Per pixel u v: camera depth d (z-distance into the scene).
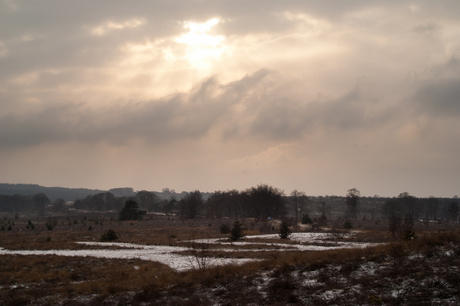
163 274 19.67
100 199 181.62
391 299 10.11
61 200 192.75
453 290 9.98
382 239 38.22
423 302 9.51
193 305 12.48
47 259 27.94
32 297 15.88
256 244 39.06
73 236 53.97
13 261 26.50
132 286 16.94
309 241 43.31
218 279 15.92
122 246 40.28
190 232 59.38
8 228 70.25
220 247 36.25
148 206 168.00
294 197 121.50
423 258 13.17
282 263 17.30
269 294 12.48
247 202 113.25
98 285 17.83
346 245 36.59
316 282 13.24
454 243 13.98
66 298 15.59
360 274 13.06
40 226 83.50
